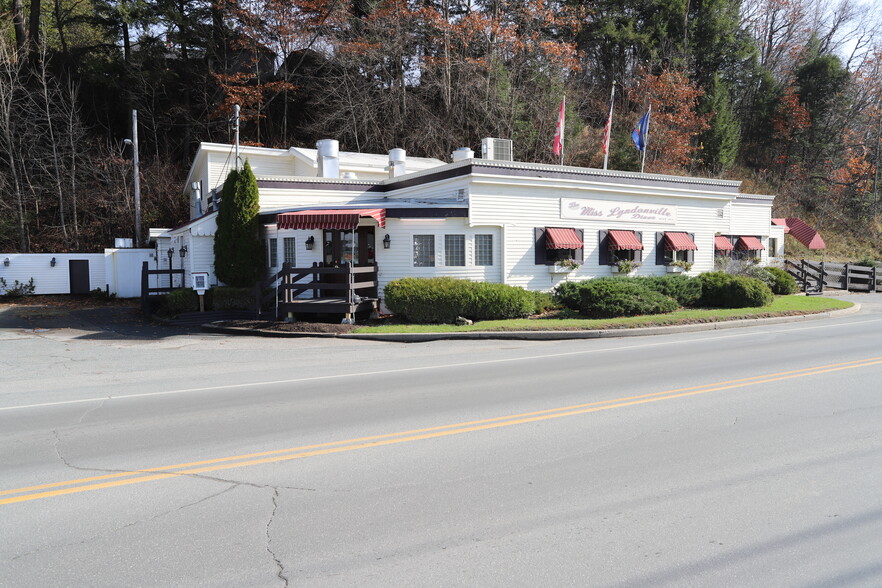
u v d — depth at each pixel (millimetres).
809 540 4020
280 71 39781
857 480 5070
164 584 3504
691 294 20203
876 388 8664
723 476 5184
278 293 17484
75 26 42844
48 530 4250
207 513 4516
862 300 25547
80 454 5992
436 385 9312
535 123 37438
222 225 20031
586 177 20688
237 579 3551
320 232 19781
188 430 6840
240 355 13102
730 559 3770
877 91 48406
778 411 7379
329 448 6082
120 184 36781
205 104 39656
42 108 35156
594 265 21156
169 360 12492
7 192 33500
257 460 5738
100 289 28000
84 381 10195
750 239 29000
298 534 4145
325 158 23312
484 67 36000
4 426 7164
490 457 5758
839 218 47219
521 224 19562
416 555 3838
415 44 38125
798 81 49312
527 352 13047
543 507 4574
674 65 41562
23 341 15695
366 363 11773
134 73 38219
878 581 3500
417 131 35812
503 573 3609
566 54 37812
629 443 6148
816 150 49875
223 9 36250
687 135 40344
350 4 38062
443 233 18719
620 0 43375
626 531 4164
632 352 12742
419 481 5145
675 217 23203
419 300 16844
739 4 47781
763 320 18312
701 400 8016
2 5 37031
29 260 27656
